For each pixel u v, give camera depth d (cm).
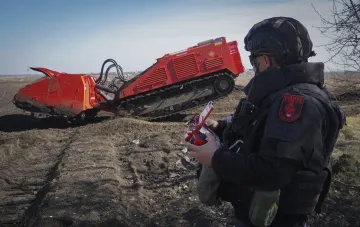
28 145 955
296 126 184
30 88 1298
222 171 196
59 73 1353
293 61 207
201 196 225
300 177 194
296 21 212
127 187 616
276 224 204
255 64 217
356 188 553
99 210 502
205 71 1284
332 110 196
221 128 242
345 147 777
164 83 1280
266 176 184
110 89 1311
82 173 665
